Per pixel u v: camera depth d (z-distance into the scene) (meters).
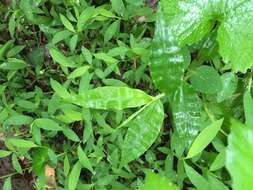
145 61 0.32
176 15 0.29
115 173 0.33
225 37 0.29
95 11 0.33
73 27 0.33
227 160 0.12
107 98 0.30
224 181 0.31
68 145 0.35
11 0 0.38
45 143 0.34
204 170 0.31
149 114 0.30
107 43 0.35
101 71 0.32
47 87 0.37
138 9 0.33
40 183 0.33
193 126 0.31
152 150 0.34
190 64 0.32
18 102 0.34
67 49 0.36
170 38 0.29
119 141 0.32
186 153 0.32
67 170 0.33
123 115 0.33
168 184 0.16
